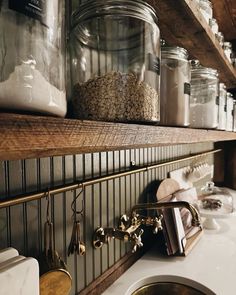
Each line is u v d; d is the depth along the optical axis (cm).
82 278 89
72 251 78
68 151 37
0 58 32
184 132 78
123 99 56
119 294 98
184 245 129
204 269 115
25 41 35
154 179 139
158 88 68
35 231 69
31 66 35
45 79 37
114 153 102
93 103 54
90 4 59
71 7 76
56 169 75
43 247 72
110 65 60
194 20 89
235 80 189
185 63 91
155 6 78
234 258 126
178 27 95
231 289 100
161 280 111
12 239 63
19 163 64
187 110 91
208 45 115
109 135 45
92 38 63
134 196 119
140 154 122
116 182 105
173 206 105
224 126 154
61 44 44
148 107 60
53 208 75
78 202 85
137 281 106
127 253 116
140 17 62
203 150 231
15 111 33
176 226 127
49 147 33
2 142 27
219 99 138
